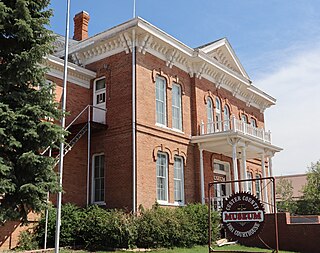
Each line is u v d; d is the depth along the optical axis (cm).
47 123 1115
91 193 1994
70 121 2006
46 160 1116
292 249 1795
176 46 2152
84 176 1994
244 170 2205
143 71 1998
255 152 2472
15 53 1162
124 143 1908
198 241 1780
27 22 1141
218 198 2231
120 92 1988
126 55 2006
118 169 1900
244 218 1068
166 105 2123
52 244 1655
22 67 1124
